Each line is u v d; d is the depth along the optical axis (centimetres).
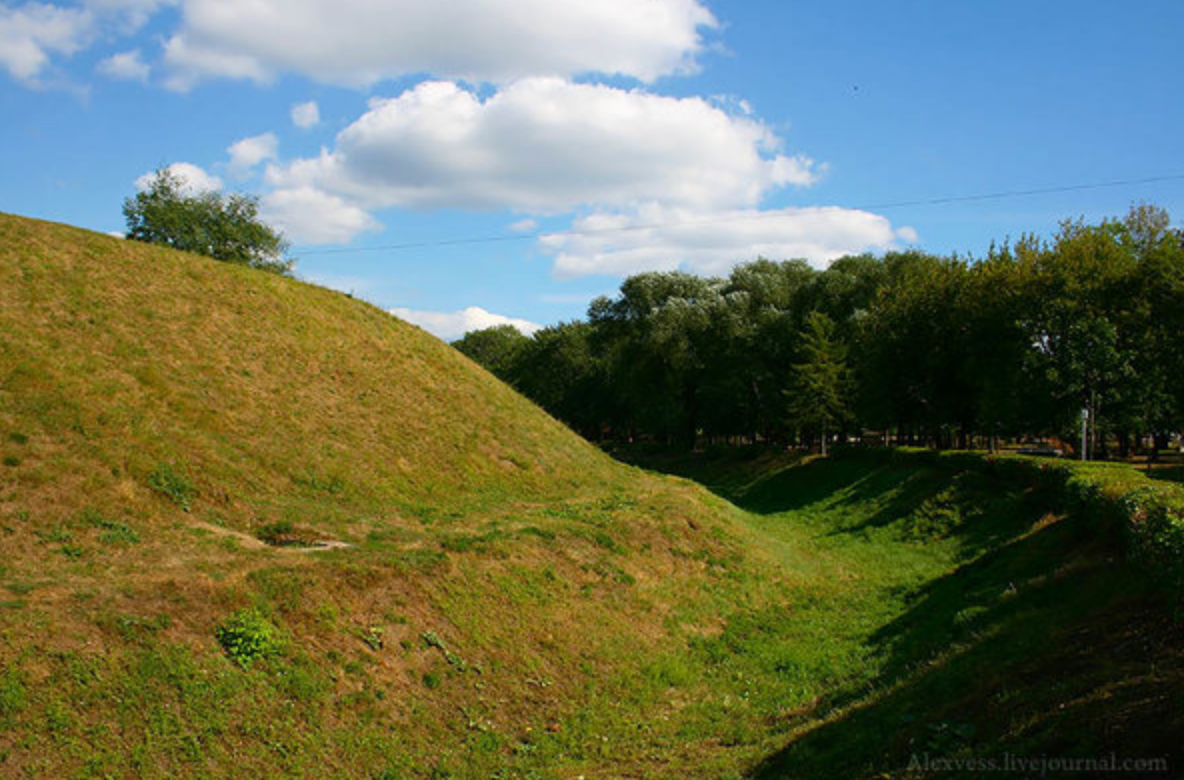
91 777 797
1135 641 885
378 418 2366
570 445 3045
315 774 928
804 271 6069
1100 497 1437
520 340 11306
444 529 1802
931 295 3953
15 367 1619
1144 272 2936
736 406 5919
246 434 1914
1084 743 673
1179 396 2891
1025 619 1171
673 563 2002
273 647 1065
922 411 4184
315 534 1571
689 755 1084
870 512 3062
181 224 4144
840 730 1014
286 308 2655
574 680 1341
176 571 1170
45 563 1151
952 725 859
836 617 1759
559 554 1764
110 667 913
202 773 862
